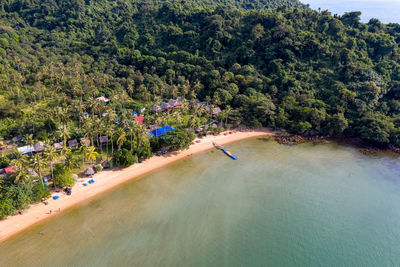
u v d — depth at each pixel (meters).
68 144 95.00
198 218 67.81
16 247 55.62
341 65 143.12
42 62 169.75
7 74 139.25
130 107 132.50
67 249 56.12
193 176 86.31
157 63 169.38
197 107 116.38
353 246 61.97
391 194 81.50
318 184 85.00
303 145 112.56
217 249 58.78
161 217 67.25
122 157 85.19
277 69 149.12
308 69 147.88
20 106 118.12
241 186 82.19
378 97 127.62
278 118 123.44
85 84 143.38
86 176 80.06
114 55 180.62
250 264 55.59
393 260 58.91
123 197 73.81
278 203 75.25
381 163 99.62
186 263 54.72
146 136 92.12
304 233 65.06
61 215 65.19
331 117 118.38
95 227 62.56
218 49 173.50
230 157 100.12
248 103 130.50
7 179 65.50
